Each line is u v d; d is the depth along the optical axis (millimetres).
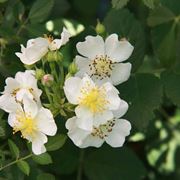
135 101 416
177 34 447
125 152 492
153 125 508
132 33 431
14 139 408
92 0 540
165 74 431
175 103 426
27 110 365
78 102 363
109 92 365
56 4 509
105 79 384
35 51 368
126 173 491
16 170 391
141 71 456
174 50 448
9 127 406
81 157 485
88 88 363
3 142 411
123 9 432
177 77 430
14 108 370
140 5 498
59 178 494
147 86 419
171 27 448
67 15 537
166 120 528
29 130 365
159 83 420
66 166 482
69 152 483
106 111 364
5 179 385
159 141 526
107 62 383
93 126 364
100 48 383
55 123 380
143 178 526
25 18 441
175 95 427
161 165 530
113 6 400
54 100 365
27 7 448
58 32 447
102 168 489
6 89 371
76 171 492
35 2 426
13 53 412
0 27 423
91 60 383
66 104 366
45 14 427
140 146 534
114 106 364
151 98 417
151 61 489
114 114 369
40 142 365
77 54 411
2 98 370
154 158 528
